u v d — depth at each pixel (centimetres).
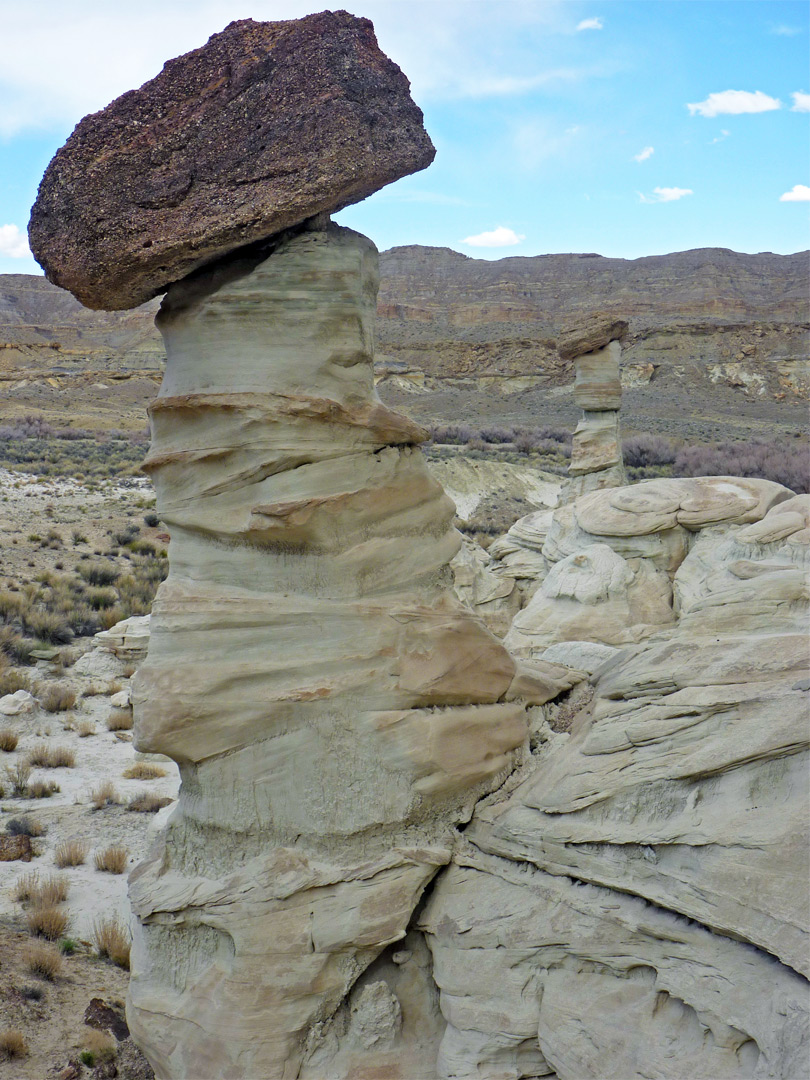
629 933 566
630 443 5841
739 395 10012
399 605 650
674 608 1255
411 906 629
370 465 637
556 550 1445
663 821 581
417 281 15838
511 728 689
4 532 3262
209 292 610
